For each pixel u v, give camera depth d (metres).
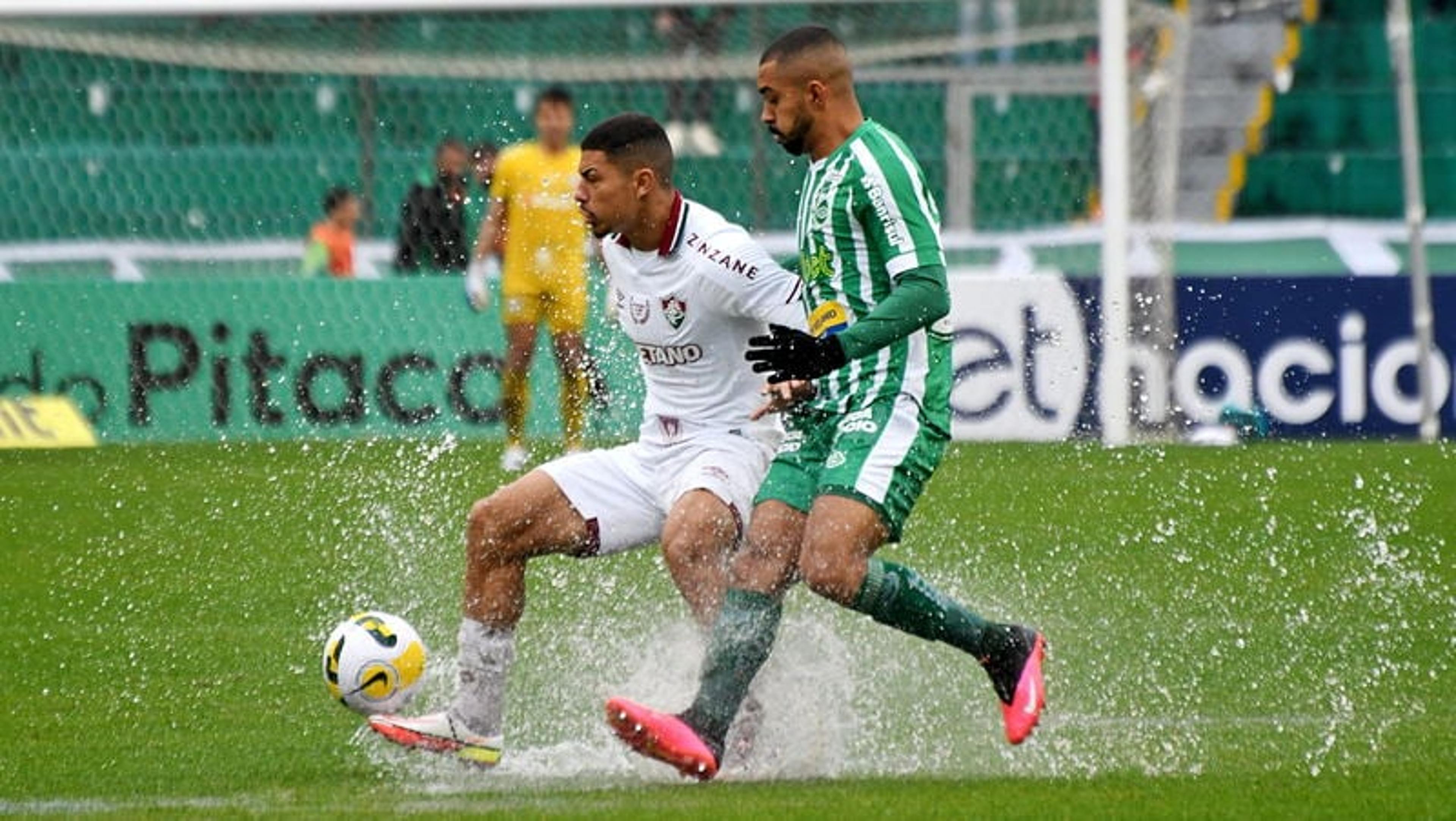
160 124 60.72
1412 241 53.81
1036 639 21.48
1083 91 58.91
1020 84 58.91
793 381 20.25
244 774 21.45
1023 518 39.38
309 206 61.34
